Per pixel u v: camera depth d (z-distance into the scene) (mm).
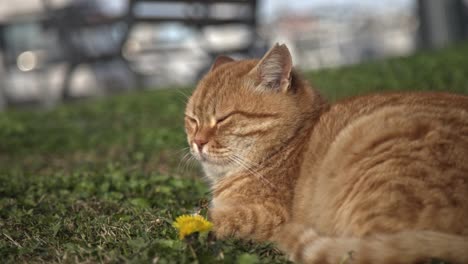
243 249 910
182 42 2828
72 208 1060
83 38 2473
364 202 877
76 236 952
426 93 962
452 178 853
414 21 3754
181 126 1567
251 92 1015
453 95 951
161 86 2646
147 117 1853
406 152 876
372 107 952
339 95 1659
